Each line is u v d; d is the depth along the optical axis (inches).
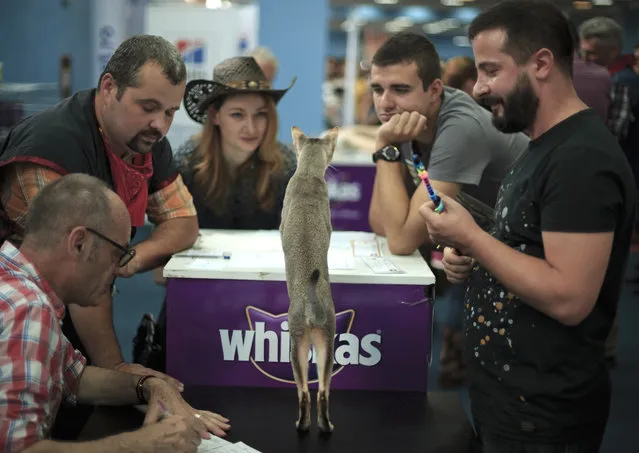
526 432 50.3
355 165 181.6
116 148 64.4
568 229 45.6
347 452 51.9
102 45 258.1
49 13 259.0
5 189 60.8
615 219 46.4
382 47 72.2
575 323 47.2
